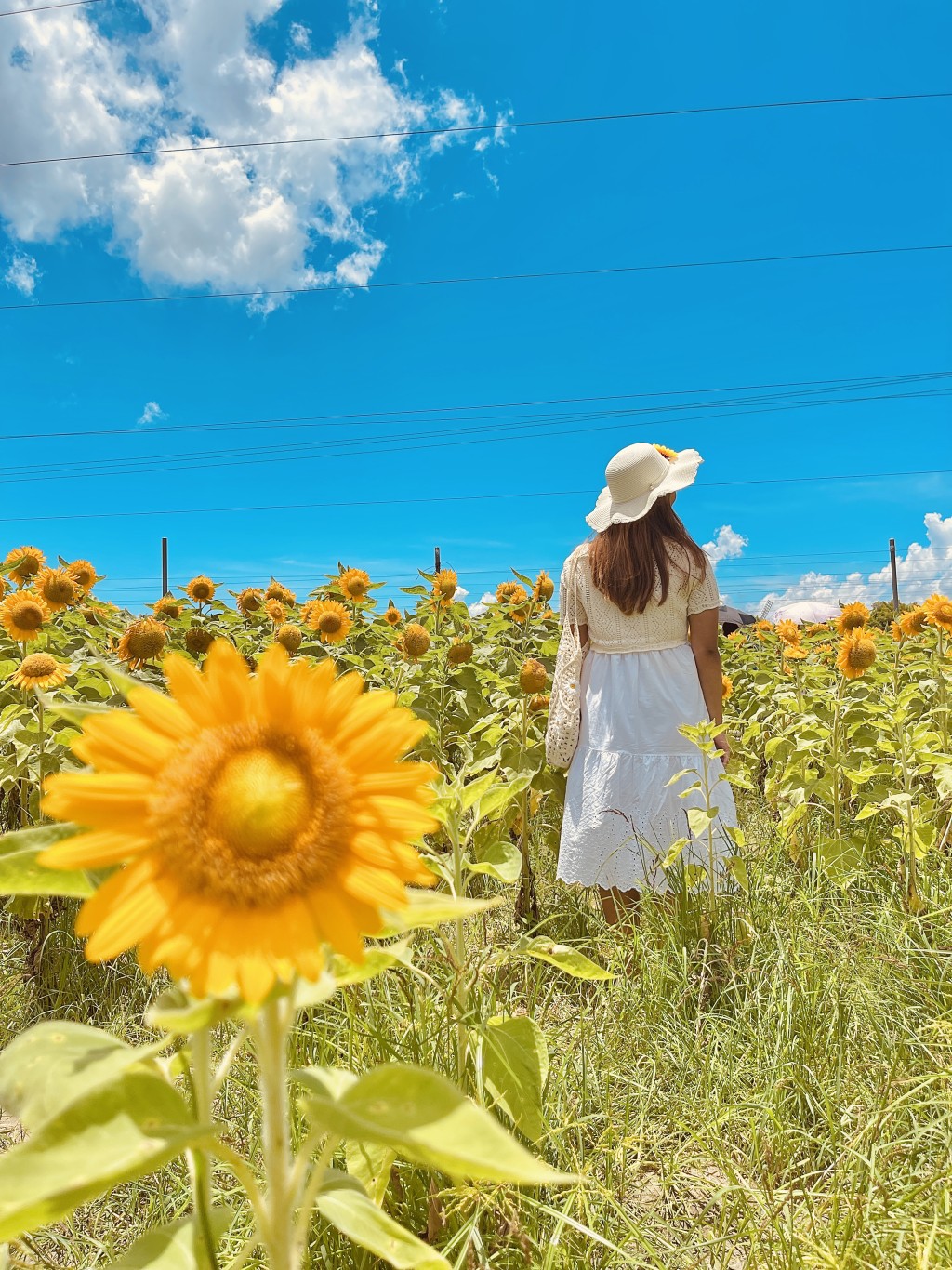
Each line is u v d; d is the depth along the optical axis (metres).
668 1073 2.23
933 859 3.27
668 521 3.36
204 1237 0.97
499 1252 1.56
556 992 2.69
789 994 2.30
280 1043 0.93
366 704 0.87
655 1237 1.70
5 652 4.65
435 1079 0.85
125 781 0.77
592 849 3.29
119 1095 0.83
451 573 5.54
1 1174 0.74
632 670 3.33
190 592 6.70
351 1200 1.08
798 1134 1.97
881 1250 1.54
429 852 2.02
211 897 0.75
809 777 3.98
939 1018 2.25
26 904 2.65
